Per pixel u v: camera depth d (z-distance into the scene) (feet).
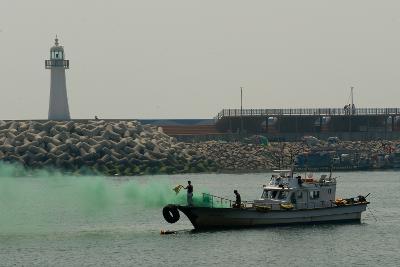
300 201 602.85
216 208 580.30
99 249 548.72
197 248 542.57
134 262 510.99
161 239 576.20
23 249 553.23
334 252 533.14
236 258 516.32
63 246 561.43
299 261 510.99
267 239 565.12
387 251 538.47
